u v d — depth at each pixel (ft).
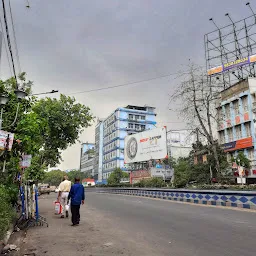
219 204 50.90
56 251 18.83
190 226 27.17
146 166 143.95
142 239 21.80
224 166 97.45
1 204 26.48
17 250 19.44
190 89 84.07
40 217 32.81
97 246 19.89
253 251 17.54
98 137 302.45
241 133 105.81
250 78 104.73
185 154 164.76
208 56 123.75
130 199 73.77
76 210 29.86
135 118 254.06
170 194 71.61
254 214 35.94
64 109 78.18
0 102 30.19
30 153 34.94
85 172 376.89
